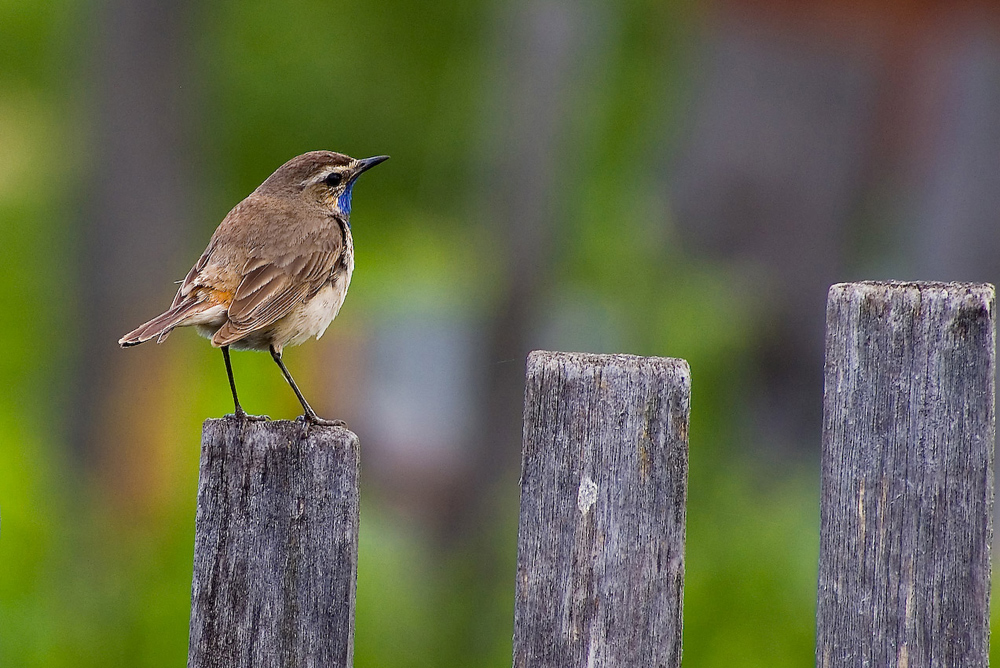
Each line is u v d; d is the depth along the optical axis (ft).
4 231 63.21
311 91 61.11
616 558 16.43
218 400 47.34
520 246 46.39
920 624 16.29
